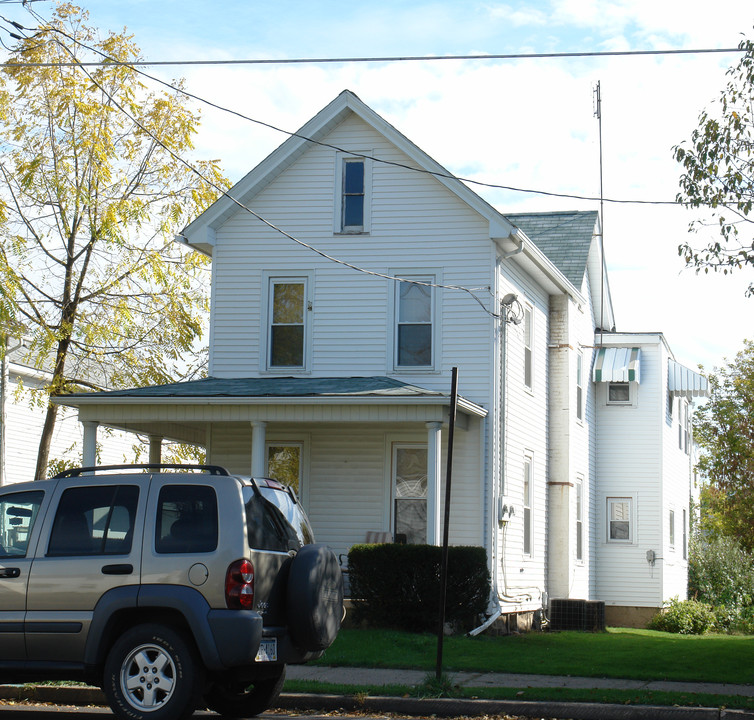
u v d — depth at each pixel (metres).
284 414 18.27
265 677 9.62
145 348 23.38
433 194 20.84
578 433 25.69
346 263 20.89
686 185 14.48
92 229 21.61
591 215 27.84
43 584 8.97
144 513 8.95
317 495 20.55
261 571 8.84
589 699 10.57
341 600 9.74
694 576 33.69
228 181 23.70
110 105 22.55
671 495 29.52
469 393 20.06
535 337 23.31
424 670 12.89
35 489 9.39
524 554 21.75
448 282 20.52
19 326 21.69
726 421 27.30
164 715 8.47
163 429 20.92
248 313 21.38
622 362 27.55
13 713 10.37
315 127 21.19
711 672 12.88
